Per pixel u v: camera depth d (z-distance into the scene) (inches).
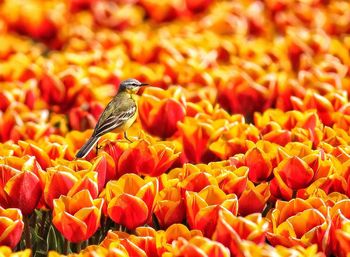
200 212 303.7
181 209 323.6
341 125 421.7
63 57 621.0
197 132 397.7
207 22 758.5
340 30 753.6
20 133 432.1
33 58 650.2
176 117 417.7
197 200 308.3
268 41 734.5
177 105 416.2
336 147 369.1
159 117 416.5
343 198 336.2
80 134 420.8
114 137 441.1
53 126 500.1
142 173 357.4
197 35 694.5
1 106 484.7
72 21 797.2
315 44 644.1
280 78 528.1
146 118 420.2
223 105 504.1
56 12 759.1
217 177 332.5
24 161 340.2
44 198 332.5
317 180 346.6
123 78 560.7
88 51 649.6
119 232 310.2
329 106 441.7
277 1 791.1
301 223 305.3
